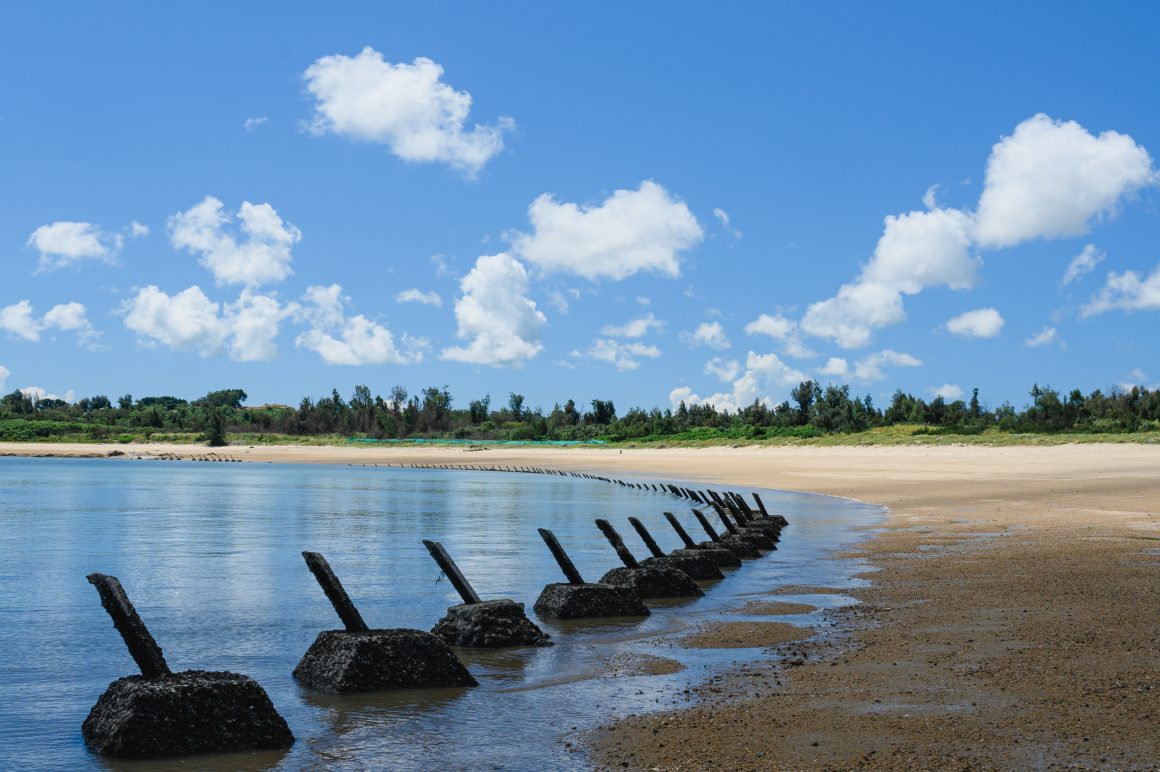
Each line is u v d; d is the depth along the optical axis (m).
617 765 6.98
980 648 10.47
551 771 6.92
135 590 16.45
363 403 175.00
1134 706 8.00
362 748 7.59
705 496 40.38
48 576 18.20
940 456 71.94
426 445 143.00
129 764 7.35
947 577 16.31
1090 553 18.95
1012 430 86.56
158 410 184.50
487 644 11.34
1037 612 12.60
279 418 181.88
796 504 37.12
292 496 46.38
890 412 107.75
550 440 142.12
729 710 8.34
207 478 68.38
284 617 13.91
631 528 29.44
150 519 32.06
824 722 7.81
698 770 6.78
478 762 7.19
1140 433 75.94
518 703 8.84
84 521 31.16
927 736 7.34
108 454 127.94
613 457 100.38
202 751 7.54
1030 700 8.27
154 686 7.66
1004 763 6.68
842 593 15.27
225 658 11.23
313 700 9.02
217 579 17.78
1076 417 85.56
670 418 132.00
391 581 17.53
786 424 114.38
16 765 7.40
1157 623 11.70
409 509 37.31
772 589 16.08
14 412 175.50
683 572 15.65
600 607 13.57
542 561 20.66
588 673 10.04
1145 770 6.49
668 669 10.18
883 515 30.55
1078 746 7.00
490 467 91.12
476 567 19.62
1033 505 31.67
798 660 10.35
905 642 11.03
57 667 10.98
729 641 11.65
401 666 9.42
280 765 7.26
